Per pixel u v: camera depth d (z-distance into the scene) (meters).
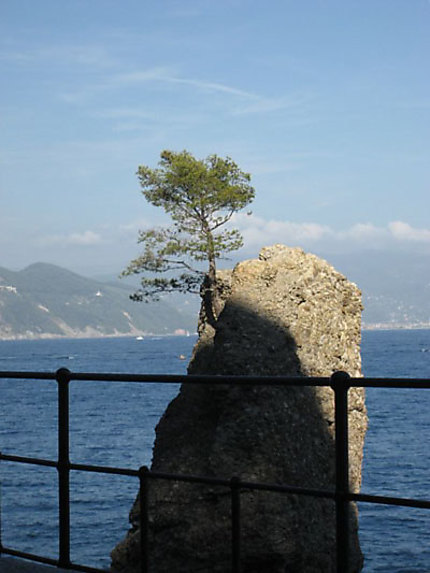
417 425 60.84
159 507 12.33
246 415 12.18
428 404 80.12
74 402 92.00
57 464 4.81
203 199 35.19
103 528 29.14
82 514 31.45
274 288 13.85
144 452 48.22
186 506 12.19
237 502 4.18
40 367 177.38
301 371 13.30
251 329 13.10
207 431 12.63
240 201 35.81
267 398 12.38
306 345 13.78
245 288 13.83
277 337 13.16
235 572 4.23
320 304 14.30
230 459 11.98
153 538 12.36
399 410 74.44
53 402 91.88
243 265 14.16
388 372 123.31
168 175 35.34
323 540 12.66
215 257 35.75
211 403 12.84
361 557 14.27
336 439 3.74
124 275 35.91
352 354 14.97
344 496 3.77
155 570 12.19
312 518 12.45
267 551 11.62
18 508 32.59
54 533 28.50
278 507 11.74
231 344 12.88
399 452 46.62
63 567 4.81
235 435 12.09
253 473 11.89
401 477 38.25
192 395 13.29
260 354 12.77
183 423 13.11
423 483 36.50
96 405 86.38
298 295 13.97
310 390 13.32
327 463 13.12
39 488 36.84
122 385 130.50
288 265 14.28
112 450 49.59
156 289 36.06
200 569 11.98
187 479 4.38
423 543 26.27
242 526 11.66
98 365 176.38
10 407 86.00
